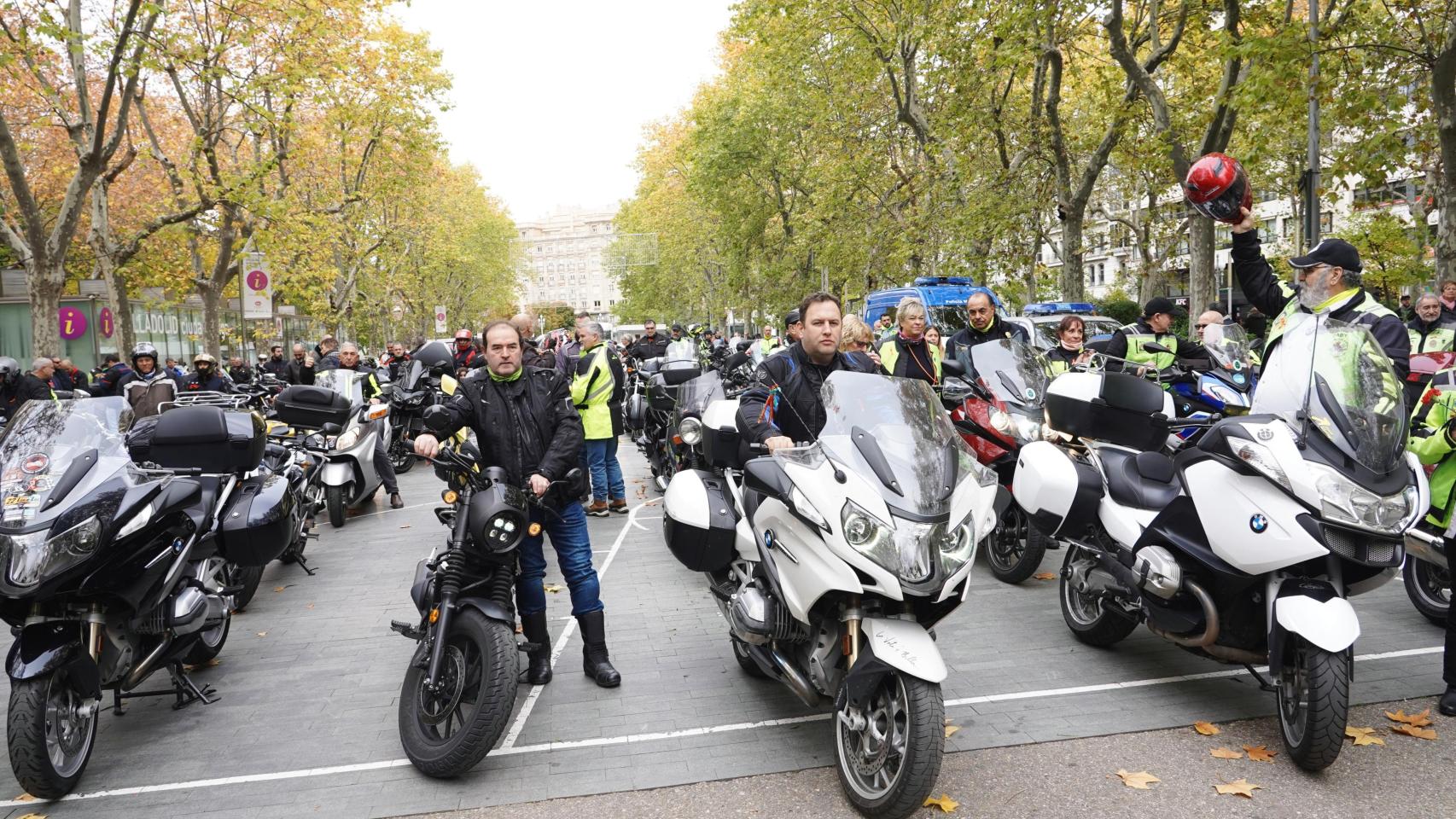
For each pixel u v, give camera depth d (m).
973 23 16.98
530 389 4.71
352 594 7.05
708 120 35.88
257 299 17.56
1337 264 4.42
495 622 4.03
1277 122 13.29
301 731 4.52
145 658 4.45
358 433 10.12
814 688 3.94
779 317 39.44
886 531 3.46
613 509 9.85
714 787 3.82
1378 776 3.76
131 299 30.02
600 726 4.44
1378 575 3.88
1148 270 30.34
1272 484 3.81
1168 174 17.61
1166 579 4.27
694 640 5.68
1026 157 18.41
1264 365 4.30
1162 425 4.98
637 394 12.27
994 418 6.62
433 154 33.59
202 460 5.24
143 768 4.18
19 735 3.72
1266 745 4.07
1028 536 6.47
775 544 3.96
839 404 3.89
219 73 15.84
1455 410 4.75
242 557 5.03
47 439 4.26
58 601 4.11
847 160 25.72
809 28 21.97
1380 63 12.10
